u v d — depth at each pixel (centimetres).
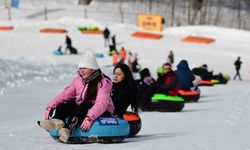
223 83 5850
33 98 3466
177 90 3067
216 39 10731
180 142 1505
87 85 1511
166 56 8462
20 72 4866
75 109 1500
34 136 1695
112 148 1380
